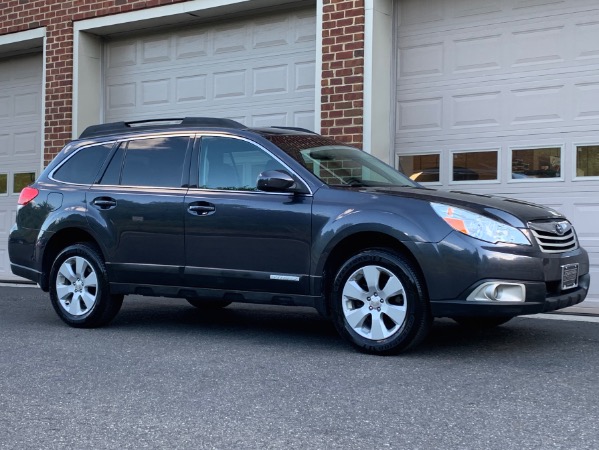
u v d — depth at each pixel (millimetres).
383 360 5359
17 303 8844
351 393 4457
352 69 9273
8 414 4102
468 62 8969
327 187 5820
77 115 11938
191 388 4609
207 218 6156
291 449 3482
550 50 8445
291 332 6645
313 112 10242
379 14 9242
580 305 8156
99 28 11742
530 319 7203
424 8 9250
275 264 5883
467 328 6727
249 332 6645
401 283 5359
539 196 8492
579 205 8258
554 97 8414
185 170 6449
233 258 6059
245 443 3574
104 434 3736
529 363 5230
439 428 3771
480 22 8883
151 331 6707
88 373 5031
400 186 6098
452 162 9078
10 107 13383
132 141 6859
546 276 5254
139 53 11891
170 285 6387
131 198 6574
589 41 8227
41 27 12312
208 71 11203
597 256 8125
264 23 10672
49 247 7051
